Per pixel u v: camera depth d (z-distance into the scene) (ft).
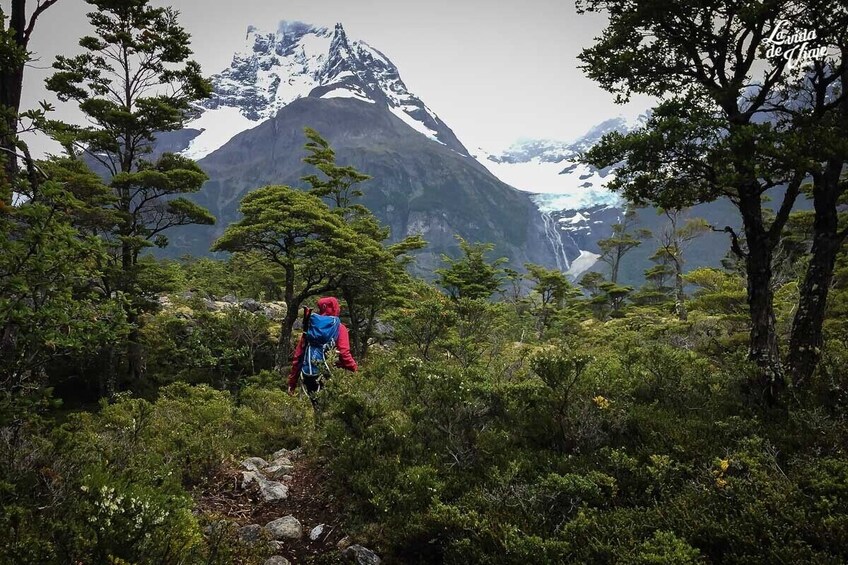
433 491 15.14
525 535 12.21
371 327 84.02
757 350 21.18
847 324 38.45
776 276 51.03
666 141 19.71
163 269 58.18
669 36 22.39
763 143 17.89
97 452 15.02
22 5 29.30
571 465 16.26
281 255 72.74
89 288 23.65
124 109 57.77
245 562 12.48
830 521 11.27
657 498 14.38
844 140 17.84
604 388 20.29
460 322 45.03
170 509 10.85
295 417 25.14
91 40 55.42
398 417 20.85
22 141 18.88
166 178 55.47
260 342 67.46
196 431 21.30
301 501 16.76
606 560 11.56
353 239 72.13
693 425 17.93
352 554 13.56
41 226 12.67
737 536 11.62
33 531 9.79
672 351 25.13
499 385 21.54
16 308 12.12
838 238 21.97
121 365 56.59
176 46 58.39
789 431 17.17
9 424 13.05
